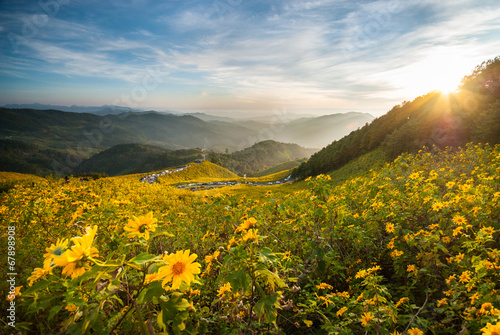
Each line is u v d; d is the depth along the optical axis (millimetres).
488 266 2287
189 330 1891
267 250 1743
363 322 1983
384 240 3744
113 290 1438
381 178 6332
